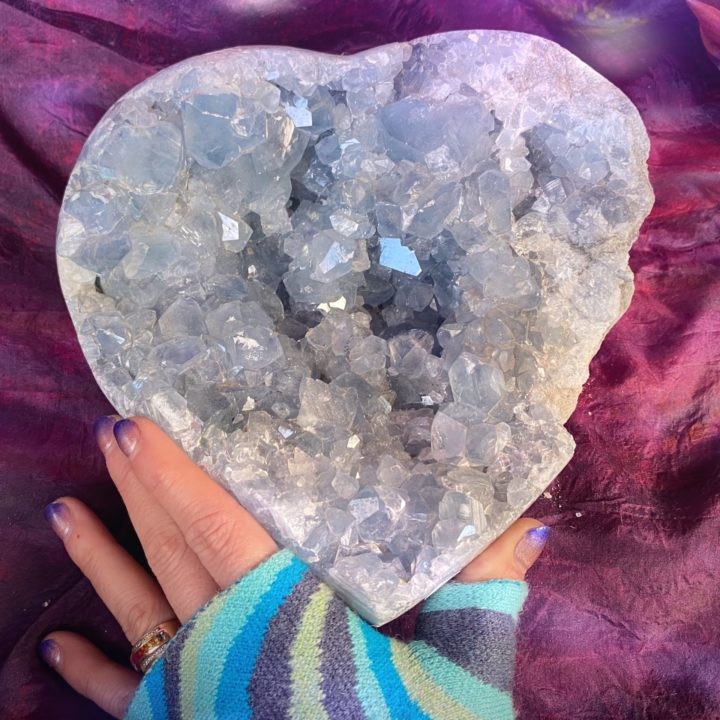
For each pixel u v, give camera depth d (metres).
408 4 0.35
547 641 0.36
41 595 0.35
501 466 0.28
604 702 0.35
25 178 0.34
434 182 0.28
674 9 0.34
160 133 0.26
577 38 0.35
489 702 0.28
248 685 0.25
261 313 0.28
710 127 0.36
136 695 0.27
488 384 0.27
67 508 0.34
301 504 0.27
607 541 0.36
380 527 0.26
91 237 0.27
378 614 0.27
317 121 0.29
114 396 0.28
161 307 0.29
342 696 0.26
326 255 0.28
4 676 0.34
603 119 0.28
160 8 0.33
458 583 0.30
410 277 0.31
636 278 0.38
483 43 0.28
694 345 0.37
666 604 0.36
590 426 0.37
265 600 0.26
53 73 0.34
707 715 0.35
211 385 0.28
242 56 0.27
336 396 0.28
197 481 0.26
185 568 0.29
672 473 0.37
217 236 0.28
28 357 0.35
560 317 0.30
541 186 0.30
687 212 0.37
